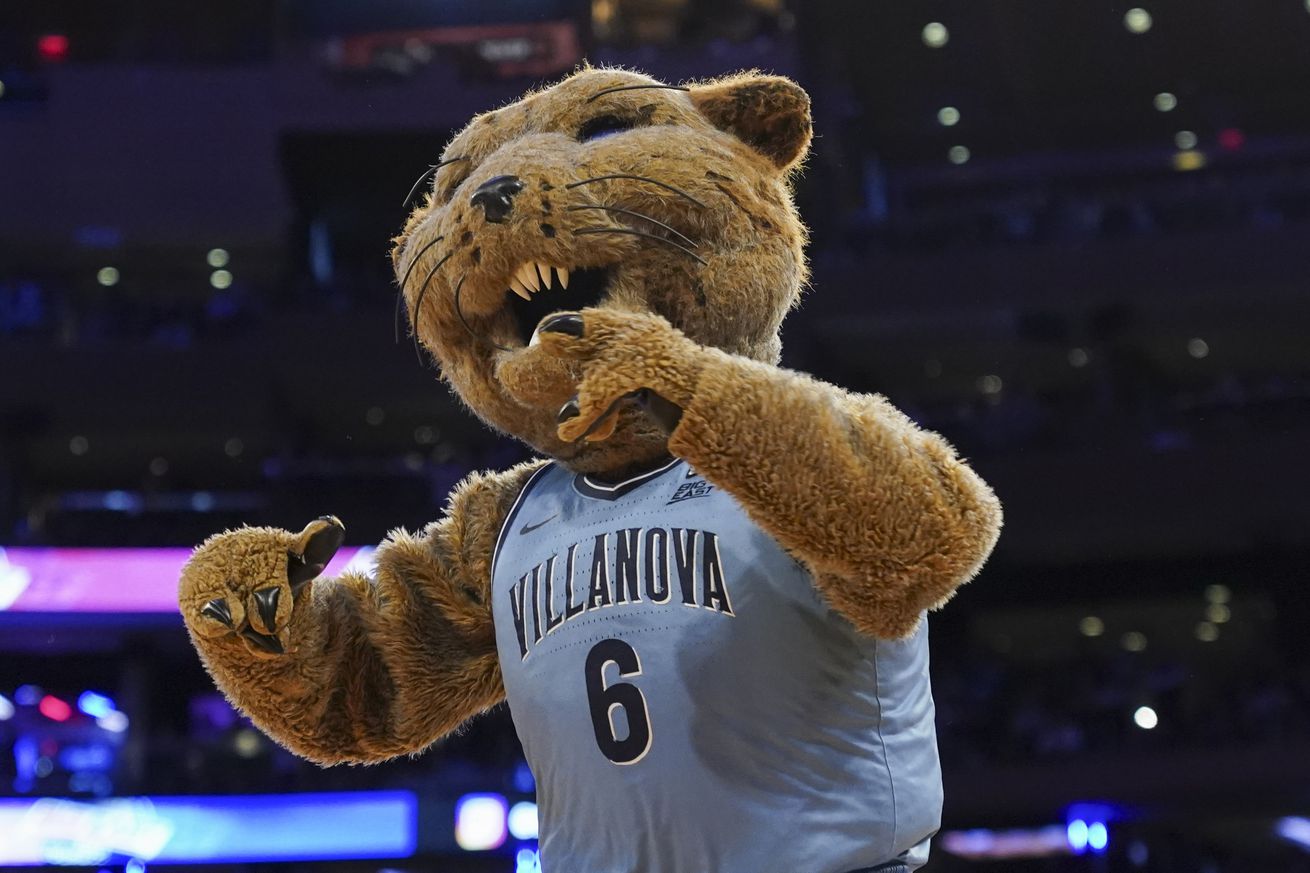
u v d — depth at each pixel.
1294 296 22.05
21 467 21.70
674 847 2.35
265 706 2.71
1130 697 19.44
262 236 22.84
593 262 2.47
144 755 16.70
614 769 2.39
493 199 2.44
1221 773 17.86
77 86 22.53
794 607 2.36
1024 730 19.03
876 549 2.14
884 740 2.43
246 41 23.05
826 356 24.19
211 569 2.52
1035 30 22.64
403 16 22.48
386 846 15.80
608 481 2.61
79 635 18.84
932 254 22.75
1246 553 22.27
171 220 22.39
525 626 2.56
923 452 2.23
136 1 22.56
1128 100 24.72
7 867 15.11
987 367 24.72
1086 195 25.16
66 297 22.59
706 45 22.20
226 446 22.97
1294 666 21.64
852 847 2.33
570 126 2.70
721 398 2.08
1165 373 24.92
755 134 2.80
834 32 22.86
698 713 2.35
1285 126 25.17
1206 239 22.09
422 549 2.84
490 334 2.59
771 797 2.33
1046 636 25.66
